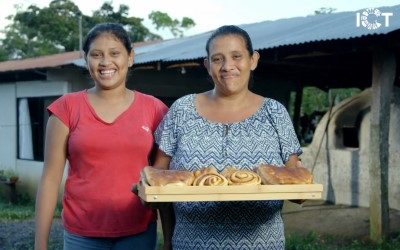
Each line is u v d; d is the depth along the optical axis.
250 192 2.16
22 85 12.17
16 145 12.38
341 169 9.84
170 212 2.76
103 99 2.78
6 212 10.00
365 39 6.43
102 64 2.72
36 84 11.74
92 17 29.98
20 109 12.30
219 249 2.41
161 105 2.88
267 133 2.47
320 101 19.23
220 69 2.46
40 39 29.92
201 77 11.84
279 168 2.26
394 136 8.94
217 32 2.51
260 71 10.74
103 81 2.73
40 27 30.02
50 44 29.42
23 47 29.94
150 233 2.81
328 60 9.02
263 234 2.42
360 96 10.34
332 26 7.71
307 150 10.62
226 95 2.52
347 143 10.22
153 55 9.98
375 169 6.98
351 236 7.42
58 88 11.08
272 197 2.17
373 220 7.00
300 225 8.30
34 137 11.98
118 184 2.69
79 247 2.73
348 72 10.91
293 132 2.53
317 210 9.20
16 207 11.13
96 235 2.70
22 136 12.23
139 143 2.69
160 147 2.59
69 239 2.76
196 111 2.56
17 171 12.30
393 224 7.93
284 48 7.21
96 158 2.68
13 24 30.59
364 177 9.39
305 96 19.31
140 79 11.07
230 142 2.46
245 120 2.49
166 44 12.56
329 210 9.15
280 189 2.17
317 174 10.32
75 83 10.90
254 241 2.41
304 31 8.10
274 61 8.35
